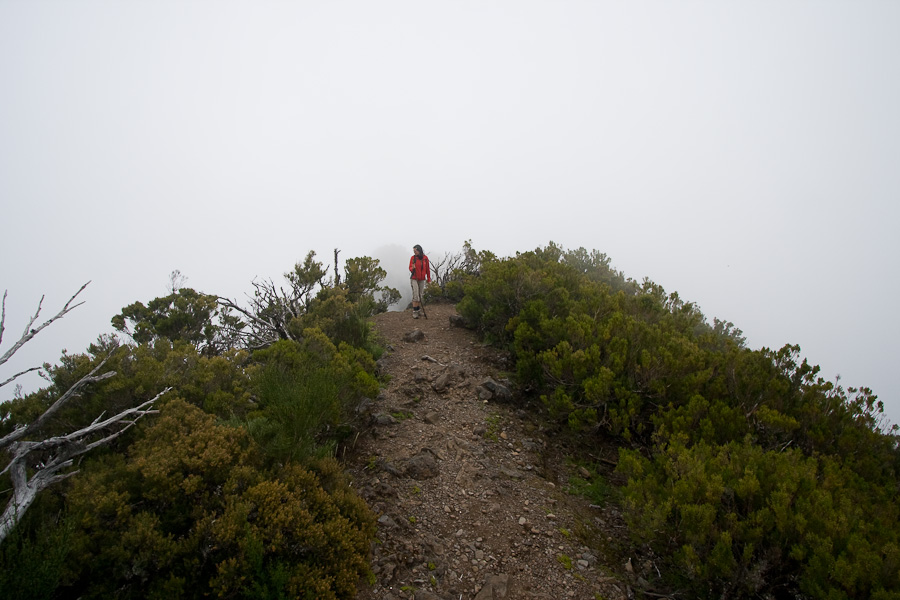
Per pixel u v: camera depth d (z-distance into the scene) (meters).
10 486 3.71
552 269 11.88
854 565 3.14
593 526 4.70
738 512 4.14
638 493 4.18
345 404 5.85
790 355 6.49
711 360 6.70
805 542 3.54
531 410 7.12
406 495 4.89
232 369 6.14
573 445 6.27
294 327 9.88
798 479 4.03
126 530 3.37
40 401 4.83
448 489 5.06
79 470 3.67
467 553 4.16
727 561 3.49
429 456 5.57
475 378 8.04
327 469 4.43
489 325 10.41
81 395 4.90
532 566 4.06
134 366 5.52
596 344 6.96
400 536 4.26
